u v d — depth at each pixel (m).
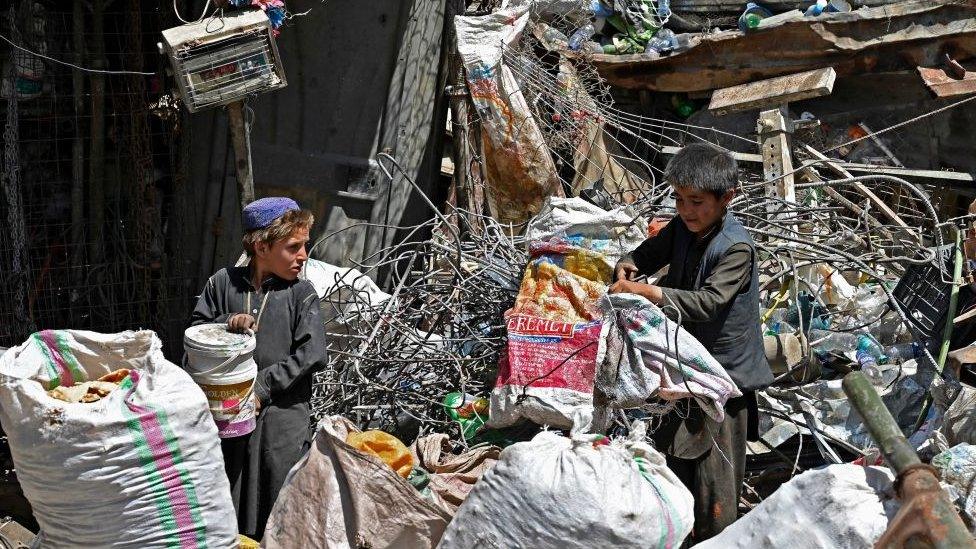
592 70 7.51
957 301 4.49
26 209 6.39
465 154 6.47
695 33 7.89
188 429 3.23
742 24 7.53
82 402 3.21
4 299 6.22
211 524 3.30
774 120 6.29
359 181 6.48
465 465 3.77
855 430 4.54
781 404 4.64
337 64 6.38
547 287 4.24
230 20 5.15
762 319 4.89
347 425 3.71
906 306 4.80
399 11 6.38
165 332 6.48
